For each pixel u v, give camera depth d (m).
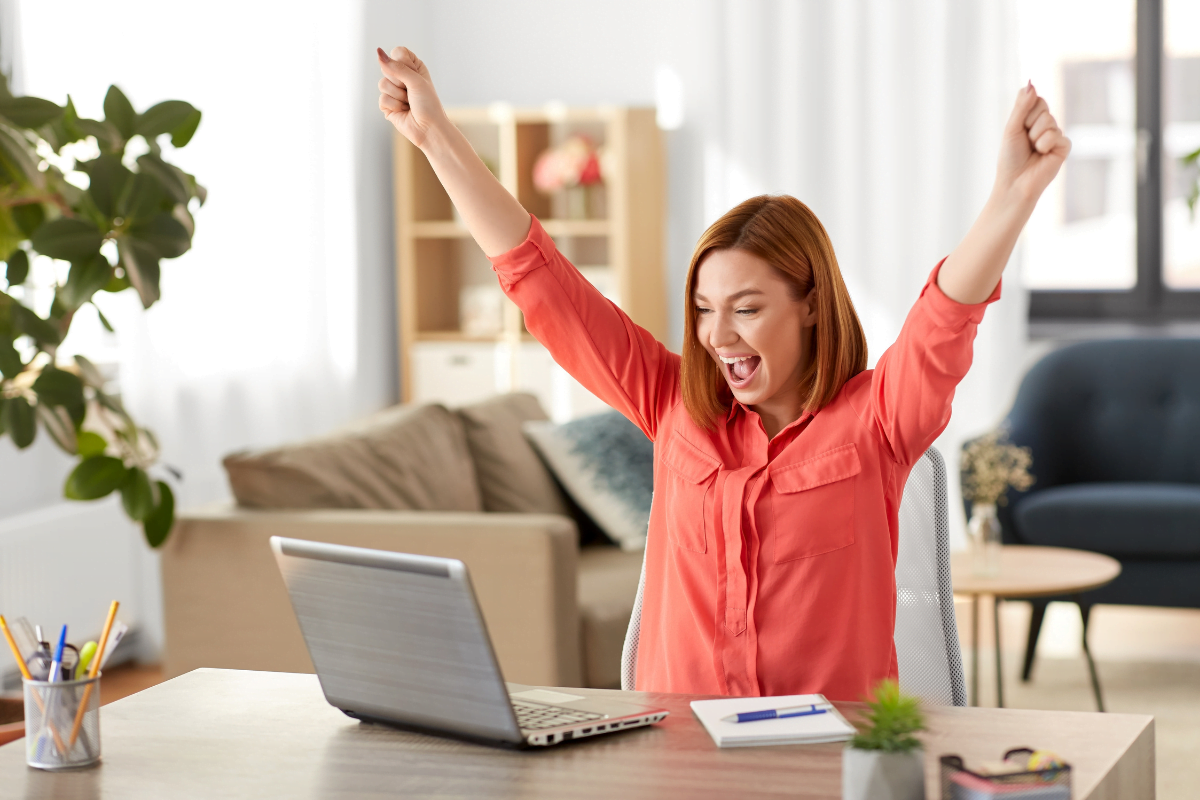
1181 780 3.01
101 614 3.81
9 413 2.61
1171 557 4.05
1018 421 4.57
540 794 1.19
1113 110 5.47
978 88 5.21
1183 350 4.65
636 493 3.79
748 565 1.54
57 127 2.66
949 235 5.25
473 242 5.75
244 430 4.48
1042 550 3.69
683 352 1.62
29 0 3.60
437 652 1.31
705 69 5.50
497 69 5.82
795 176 5.41
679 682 1.58
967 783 1.07
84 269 2.54
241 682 1.62
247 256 4.46
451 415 3.79
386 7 5.49
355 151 5.19
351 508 3.22
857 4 5.30
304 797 1.22
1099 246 5.54
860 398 1.57
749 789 1.18
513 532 2.86
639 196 5.39
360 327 5.36
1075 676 3.96
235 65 4.39
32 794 1.26
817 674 1.52
